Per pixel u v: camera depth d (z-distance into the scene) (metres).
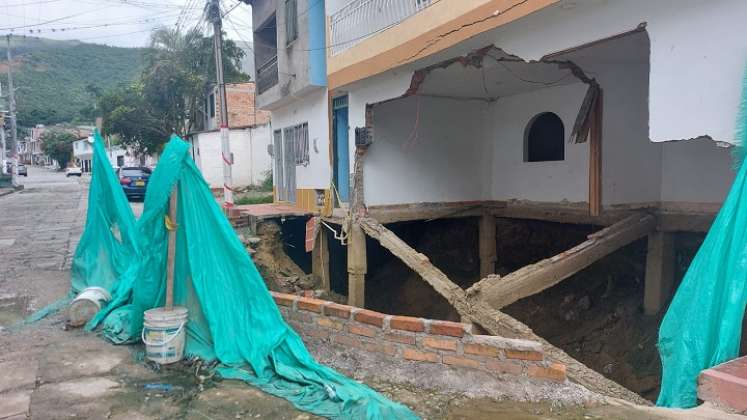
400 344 4.76
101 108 29.28
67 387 4.47
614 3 5.74
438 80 9.81
